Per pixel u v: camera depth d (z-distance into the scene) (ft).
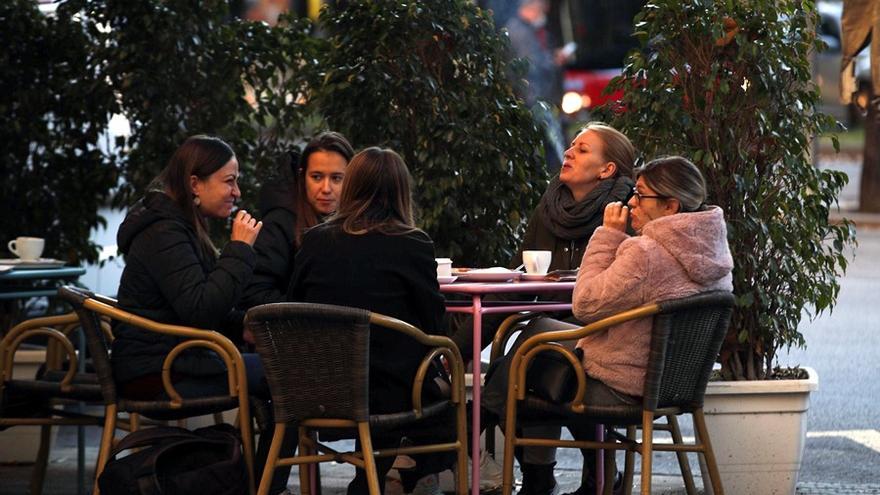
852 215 130.52
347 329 31.60
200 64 50.98
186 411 34.17
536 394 33.86
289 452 36.01
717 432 39.34
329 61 46.80
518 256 42.24
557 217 41.09
